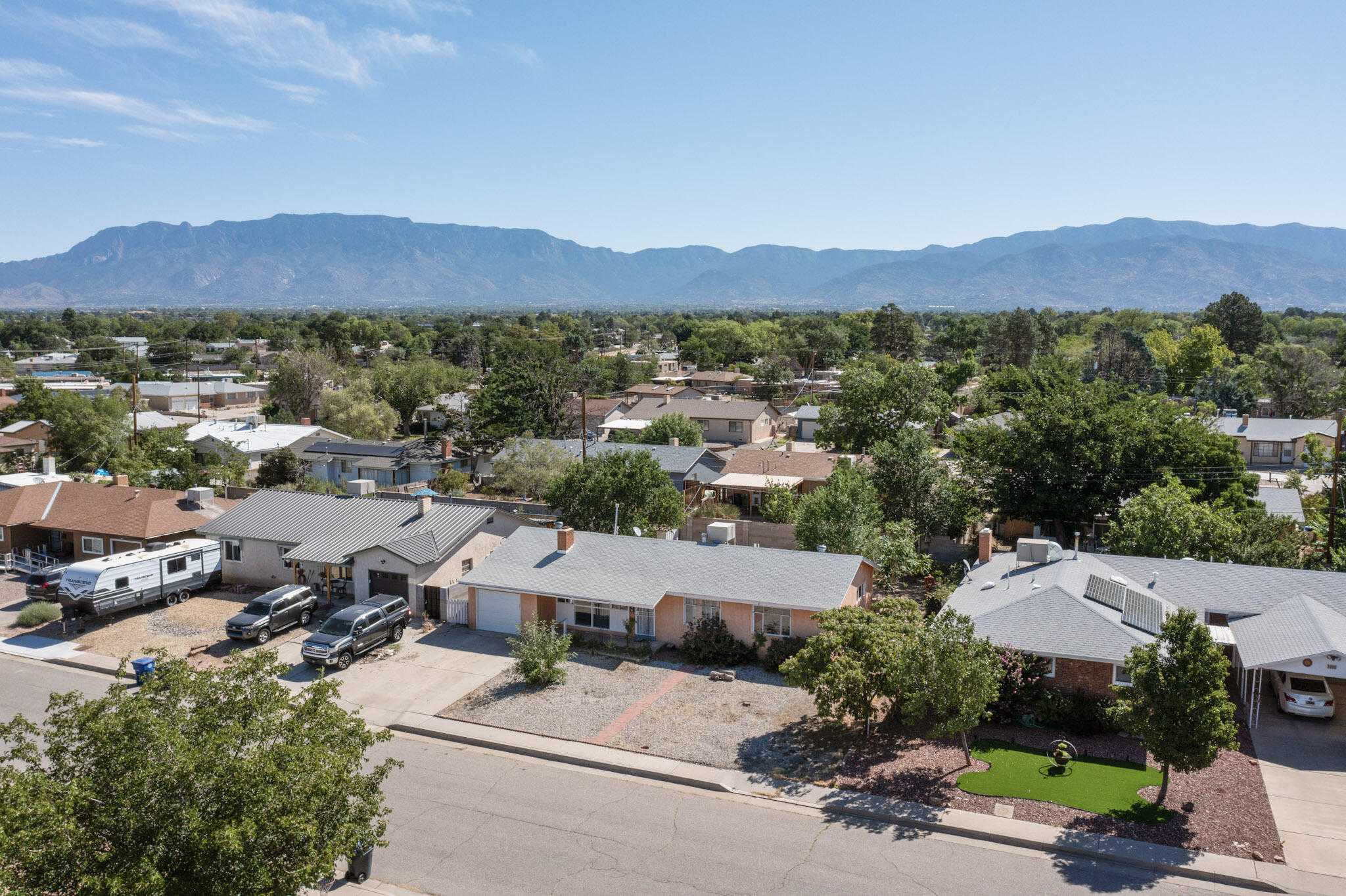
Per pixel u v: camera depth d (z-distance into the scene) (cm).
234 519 4281
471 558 3919
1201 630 1994
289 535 4050
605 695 2875
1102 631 2627
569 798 2200
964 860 1888
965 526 4797
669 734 2569
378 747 2519
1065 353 13800
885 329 16075
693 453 6359
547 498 4634
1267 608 2908
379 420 8344
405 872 1848
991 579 3241
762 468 6097
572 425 8425
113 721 1312
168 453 6278
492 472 6750
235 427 7719
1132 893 1750
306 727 1518
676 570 3394
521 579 3459
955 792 2175
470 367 15512
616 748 2480
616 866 1870
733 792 2223
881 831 2017
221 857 1213
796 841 1975
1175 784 2202
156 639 3409
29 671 3108
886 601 2850
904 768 2322
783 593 3158
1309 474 5584
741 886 1791
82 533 4397
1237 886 1777
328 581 3844
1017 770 2295
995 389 7981
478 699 2848
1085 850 1898
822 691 2462
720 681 2991
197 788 1266
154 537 4200
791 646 3081
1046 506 4597
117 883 1119
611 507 4350
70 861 1184
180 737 1314
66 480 4962
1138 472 4578
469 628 3569
